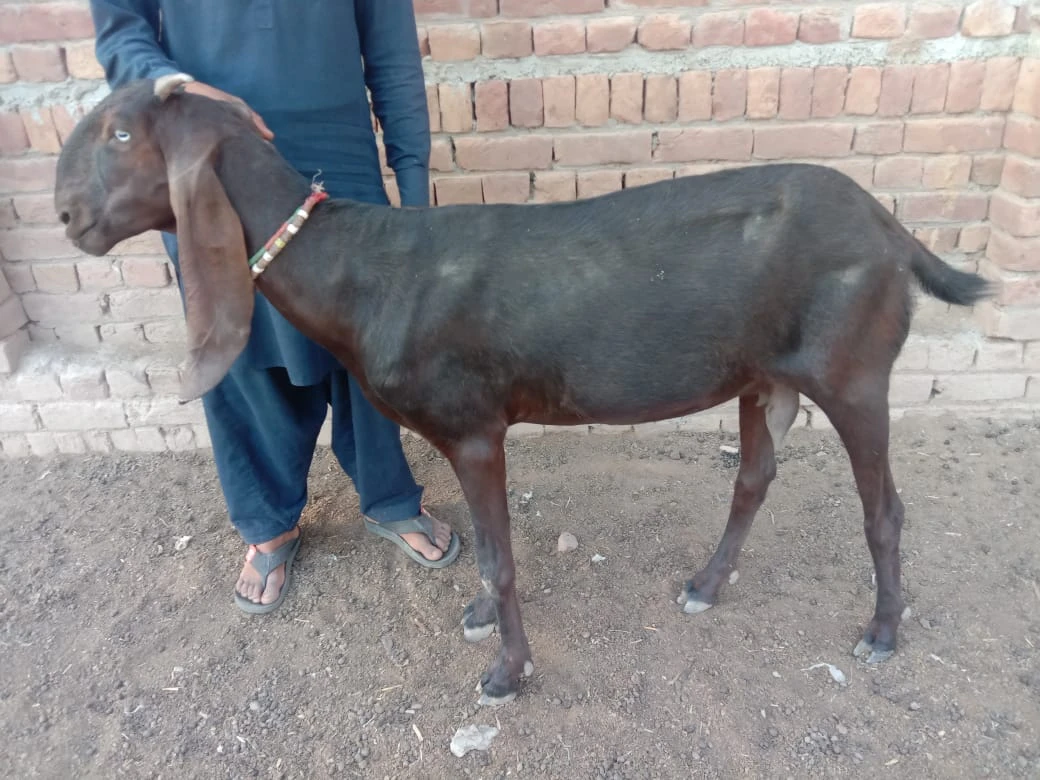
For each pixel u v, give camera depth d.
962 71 3.24
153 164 2.01
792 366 2.17
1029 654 2.54
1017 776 2.19
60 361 3.86
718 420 3.82
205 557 3.27
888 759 2.25
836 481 3.43
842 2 3.19
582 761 2.32
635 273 2.07
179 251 2.02
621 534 3.23
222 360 2.10
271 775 2.36
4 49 3.37
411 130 2.57
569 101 3.37
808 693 2.47
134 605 3.04
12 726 2.56
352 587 3.07
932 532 3.07
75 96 3.45
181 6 2.26
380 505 3.17
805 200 2.07
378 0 2.44
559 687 2.55
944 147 3.38
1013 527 3.07
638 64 3.32
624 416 2.28
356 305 2.14
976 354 3.57
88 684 2.71
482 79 3.36
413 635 2.83
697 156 3.45
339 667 2.72
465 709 2.52
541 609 2.87
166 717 2.57
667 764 2.29
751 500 2.72
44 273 3.77
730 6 3.21
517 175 3.52
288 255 2.13
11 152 3.52
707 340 2.12
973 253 3.59
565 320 2.09
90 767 2.42
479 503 2.33
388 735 2.46
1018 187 3.29
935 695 2.43
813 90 3.30
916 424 3.71
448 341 2.11
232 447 2.91
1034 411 3.68
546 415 2.33
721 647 2.65
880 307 2.12
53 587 3.15
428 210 2.20
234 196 2.07
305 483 3.14
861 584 2.87
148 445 4.00
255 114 2.16
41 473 3.87
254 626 2.92
